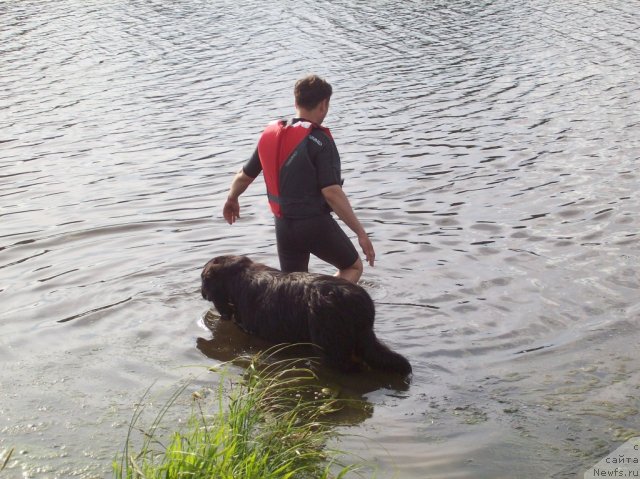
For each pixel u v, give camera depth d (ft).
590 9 71.56
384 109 42.75
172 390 21.63
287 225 23.88
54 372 22.27
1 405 21.11
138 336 23.76
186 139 38.58
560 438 19.95
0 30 67.87
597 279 25.70
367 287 25.62
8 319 24.43
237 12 74.74
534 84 46.68
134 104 44.98
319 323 22.35
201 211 30.99
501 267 26.55
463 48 57.11
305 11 74.33
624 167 33.73
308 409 21.08
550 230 28.78
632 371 21.86
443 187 32.65
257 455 18.63
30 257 27.73
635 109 40.83
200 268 26.91
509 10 72.54
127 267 26.99
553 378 21.77
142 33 65.46
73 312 24.76
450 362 22.53
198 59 55.67
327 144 23.31
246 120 41.16
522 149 36.19
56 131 40.32
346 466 19.27
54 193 32.94
